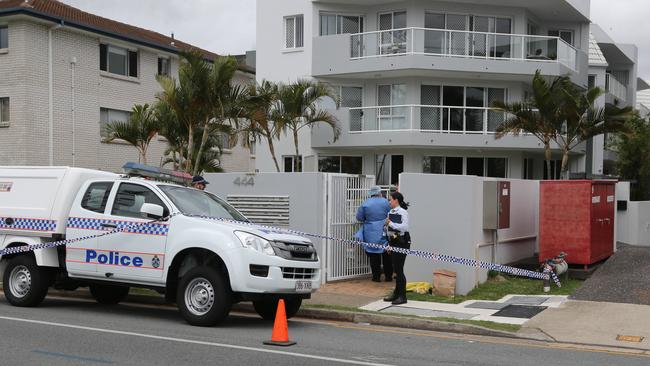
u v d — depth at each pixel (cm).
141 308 1129
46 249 1060
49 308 1091
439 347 841
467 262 1141
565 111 2145
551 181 1374
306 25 2741
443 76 2709
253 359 739
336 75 2702
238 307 1137
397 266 1112
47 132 2597
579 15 2991
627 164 3003
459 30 2703
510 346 858
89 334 866
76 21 2656
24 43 2516
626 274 1297
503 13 2811
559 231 1362
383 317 1012
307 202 1322
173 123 2384
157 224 968
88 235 1021
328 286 1285
